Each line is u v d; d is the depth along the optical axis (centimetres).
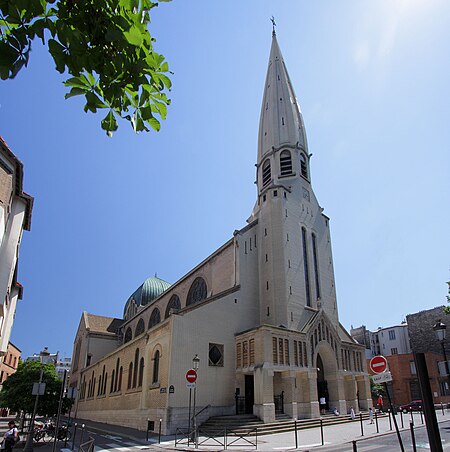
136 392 3397
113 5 371
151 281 7269
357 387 3878
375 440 2109
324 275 4319
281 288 3675
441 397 5669
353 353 3900
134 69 391
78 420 4969
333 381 3547
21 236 2348
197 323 3127
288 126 4978
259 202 4447
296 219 4219
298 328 3581
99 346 6594
